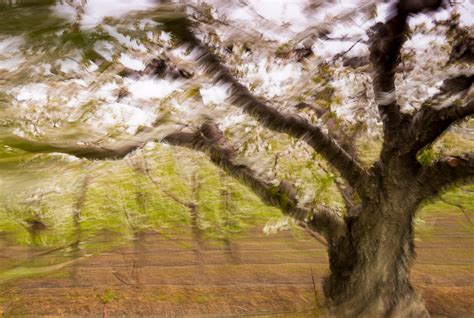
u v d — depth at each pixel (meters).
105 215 6.25
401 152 3.54
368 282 3.92
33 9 2.12
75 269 8.05
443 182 3.49
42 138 3.27
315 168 4.53
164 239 8.75
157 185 6.38
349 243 4.13
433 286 7.19
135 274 7.97
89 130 3.65
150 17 2.57
